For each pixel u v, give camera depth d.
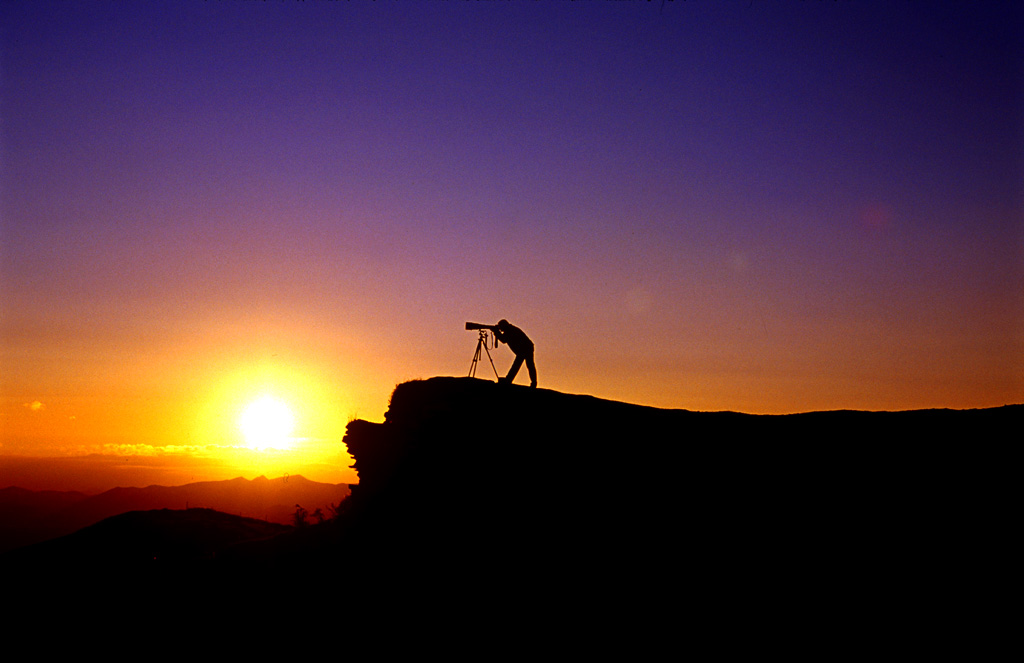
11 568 43.66
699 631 17.08
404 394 26.69
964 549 18.52
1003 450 22.36
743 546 19.69
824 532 19.78
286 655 18.58
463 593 19.83
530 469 22.95
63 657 21.84
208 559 25.91
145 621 22.50
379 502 24.72
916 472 21.77
